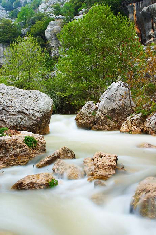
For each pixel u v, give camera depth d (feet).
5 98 38.17
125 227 12.18
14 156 22.71
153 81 43.27
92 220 12.92
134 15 134.51
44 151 25.93
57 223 12.74
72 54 72.28
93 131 45.55
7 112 36.68
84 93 74.59
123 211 13.58
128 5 137.90
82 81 72.18
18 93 40.22
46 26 203.00
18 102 38.22
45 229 12.10
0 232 11.71
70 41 78.43
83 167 19.93
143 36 131.03
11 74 79.30
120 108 44.88
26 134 27.32
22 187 16.79
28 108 37.86
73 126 50.93
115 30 70.08
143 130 39.93
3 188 17.34
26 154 23.44
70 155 23.22
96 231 11.93
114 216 13.20
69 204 14.71
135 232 11.75
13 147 22.91
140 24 131.64
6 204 14.85
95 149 28.04
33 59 81.71
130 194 14.88
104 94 48.24
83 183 17.43
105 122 45.42
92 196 15.43
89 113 48.03
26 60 80.74
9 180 19.01
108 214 13.42
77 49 75.77
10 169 21.52
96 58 67.92
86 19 78.89
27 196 15.94
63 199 15.38
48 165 21.59
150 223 12.10
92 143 31.65
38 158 23.86
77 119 50.19
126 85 46.78
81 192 16.22
